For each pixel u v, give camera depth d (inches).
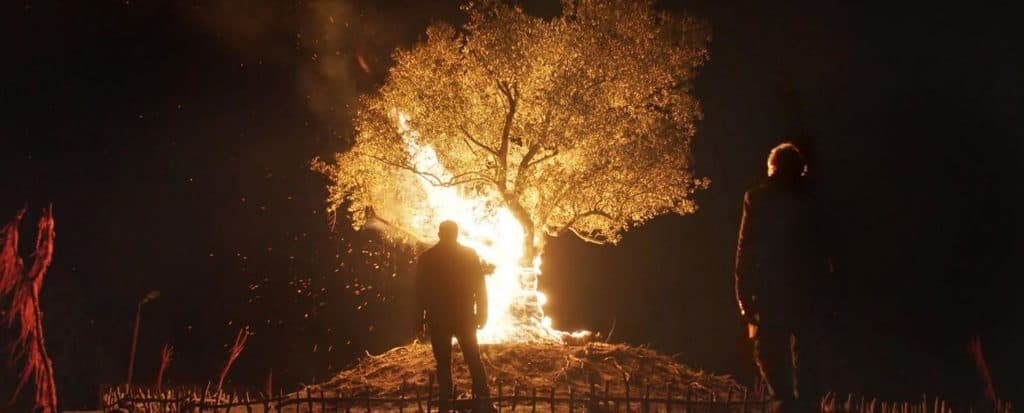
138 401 348.2
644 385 422.6
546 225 514.0
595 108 487.8
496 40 489.1
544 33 493.4
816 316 255.4
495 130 501.7
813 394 254.7
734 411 287.4
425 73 496.4
